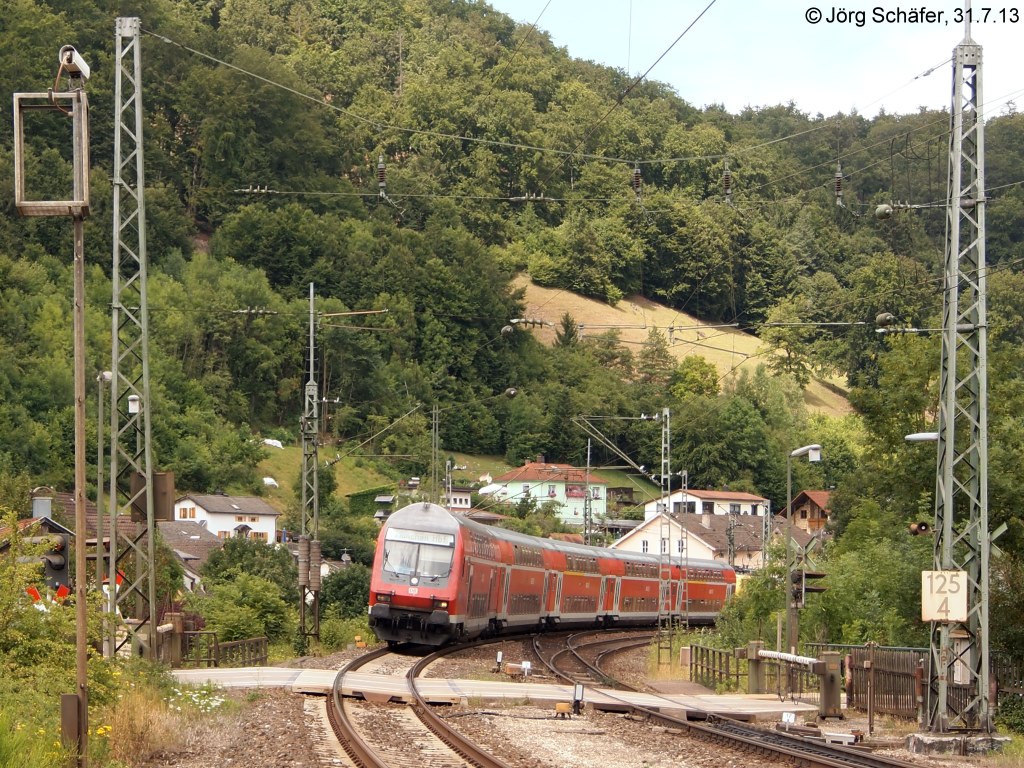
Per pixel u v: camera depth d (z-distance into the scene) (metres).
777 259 190.62
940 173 194.50
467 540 65.81
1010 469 62.97
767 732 35.38
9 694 28.45
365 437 190.00
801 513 168.12
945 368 38.50
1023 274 146.50
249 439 176.25
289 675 45.88
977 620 37.78
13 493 117.38
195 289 195.38
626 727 35.97
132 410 47.75
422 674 50.00
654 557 110.69
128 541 47.38
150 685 35.25
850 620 66.06
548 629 87.50
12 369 163.75
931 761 33.19
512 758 28.45
